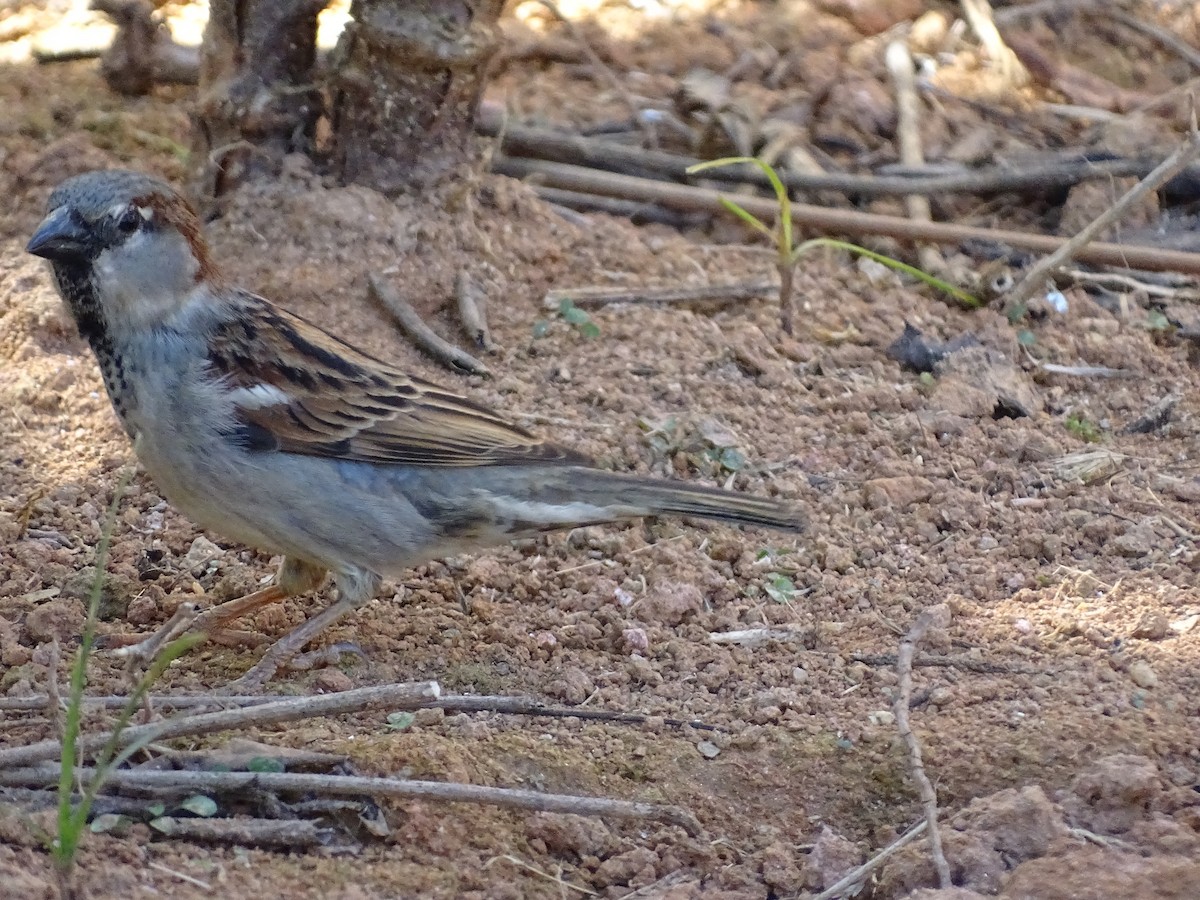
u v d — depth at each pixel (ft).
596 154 50.39
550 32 58.85
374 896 24.77
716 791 28.73
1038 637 32.81
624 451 38.52
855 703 30.83
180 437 29.86
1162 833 26.37
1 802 25.48
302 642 31.01
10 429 38.45
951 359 42.73
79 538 35.19
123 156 49.21
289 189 43.37
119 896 23.43
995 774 28.43
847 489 38.19
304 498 30.14
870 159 52.26
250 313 30.73
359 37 42.39
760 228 45.47
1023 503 37.76
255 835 25.58
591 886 26.48
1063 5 62.18
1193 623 32.89
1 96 52.65
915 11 61.57
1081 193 49.70
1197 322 45.78
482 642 32.89
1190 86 56.49
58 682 29.53
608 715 30.25
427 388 31.30
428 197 43.86
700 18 60.49
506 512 31.09
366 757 27.43
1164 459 40.01
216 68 43.57
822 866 26.96
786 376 42.04
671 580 34.55
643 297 44.70
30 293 41.91
